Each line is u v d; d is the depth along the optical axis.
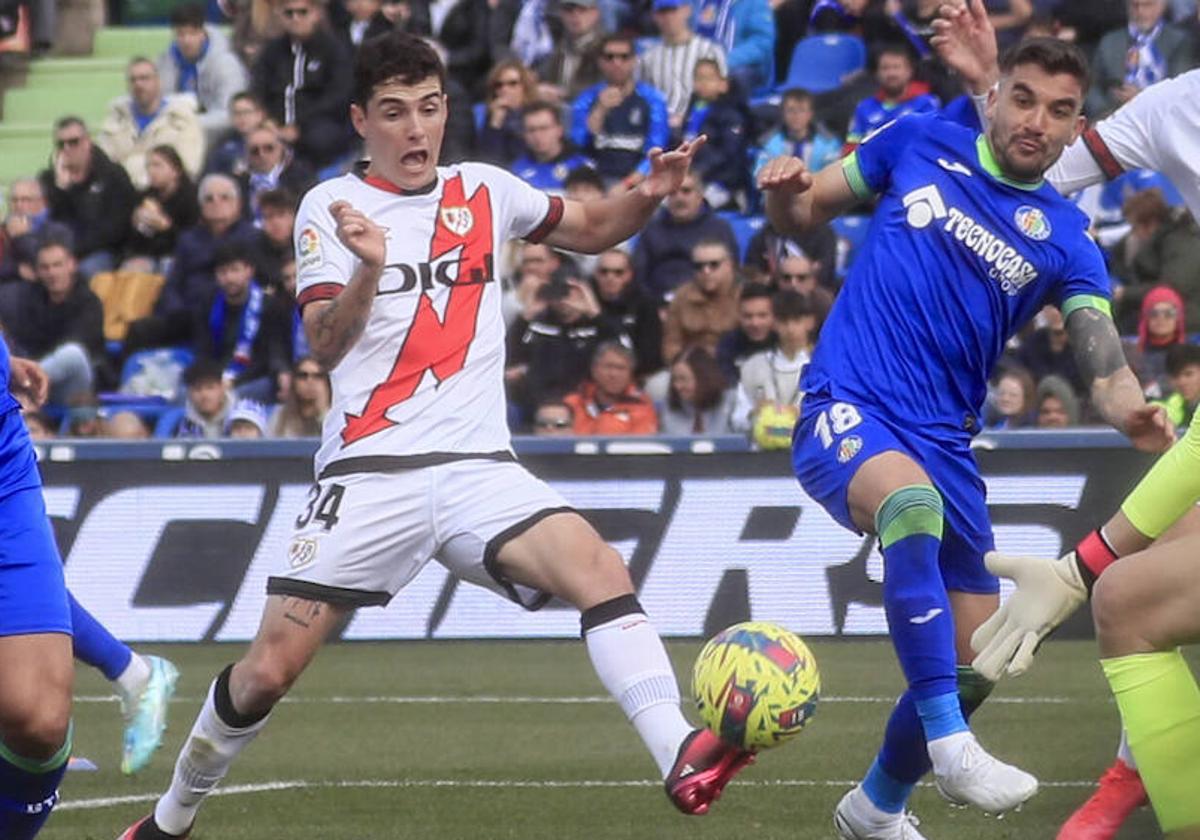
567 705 34.22
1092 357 20.81
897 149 21.78
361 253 18.64
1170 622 16.73
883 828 21.61
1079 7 54.62
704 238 48.41
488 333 20.30
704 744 18.11
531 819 24.66
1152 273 47.03
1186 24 52.81
